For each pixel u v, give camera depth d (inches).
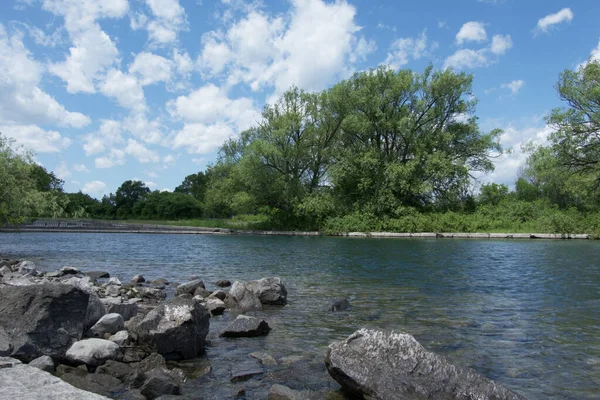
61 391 161.9
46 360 225.9
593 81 1494.8
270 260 817.5
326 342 297.4
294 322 353.1
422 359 204.7
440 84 1752.0
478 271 653.9
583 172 1579.7
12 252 979.3
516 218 1726.1
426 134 1804.9
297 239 1462.8
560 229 1518.2
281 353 273.4
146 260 818.2
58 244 1221.7
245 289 417.7
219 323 350.6
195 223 2206.0
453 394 190.7
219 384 221.5
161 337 255.1
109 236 1633.9
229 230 1878.7
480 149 1813.5
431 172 1685.5
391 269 681.6
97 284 501.7
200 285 475.8
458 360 257.8
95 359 238.1
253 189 1781.5
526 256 876.6
